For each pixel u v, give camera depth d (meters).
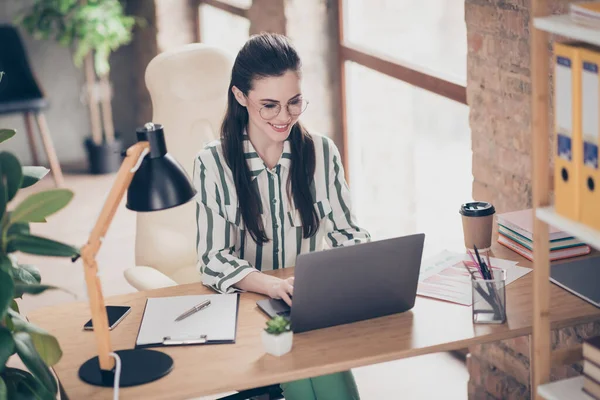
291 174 2.82
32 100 6.57
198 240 2.81
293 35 4.79
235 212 2.81
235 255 2.89
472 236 2.83
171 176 2.26
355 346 2.30
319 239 2.94
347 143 4.97
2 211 2.10
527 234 2.76
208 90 3.37
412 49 4.16
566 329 3.01
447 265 2.76
